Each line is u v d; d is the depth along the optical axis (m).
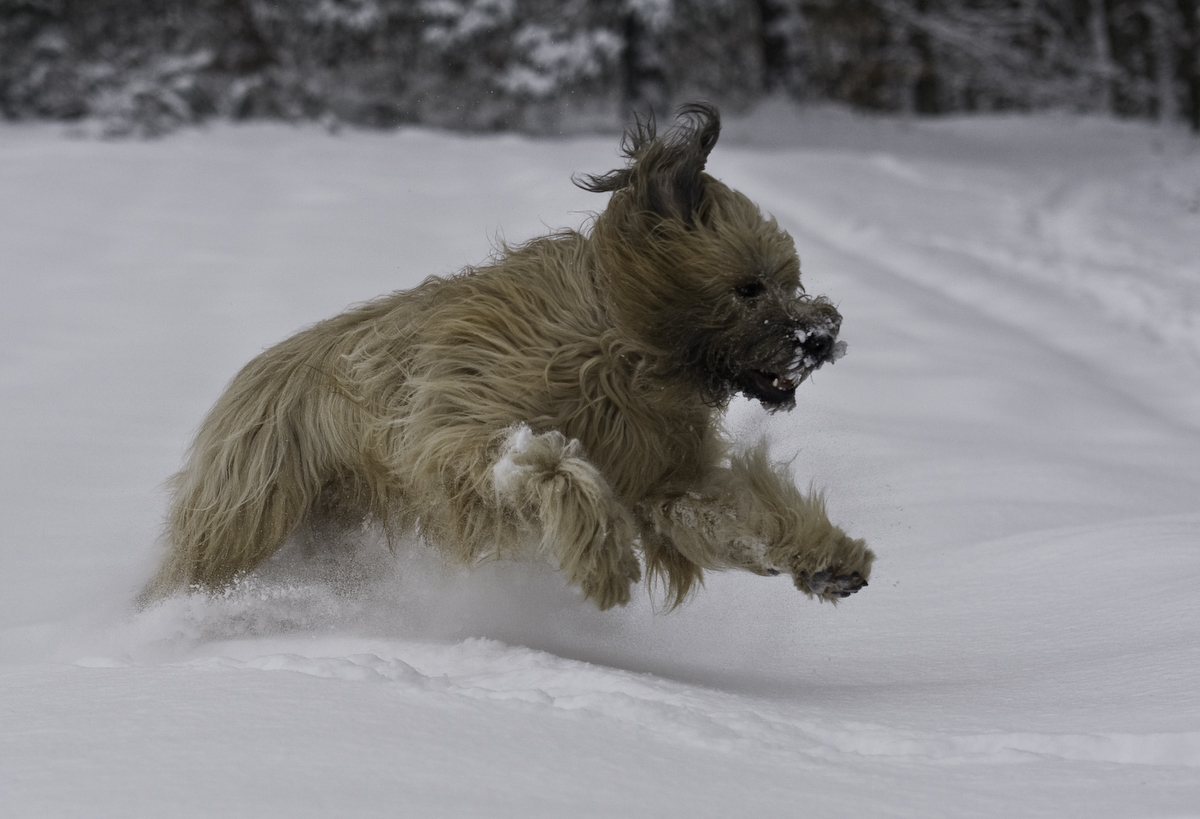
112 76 30.94
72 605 6.21
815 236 18.84
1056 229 24.00
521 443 5.13
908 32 47.81
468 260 15.30
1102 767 3.29
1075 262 20.22
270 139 28.86
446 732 3.37
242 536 5.95
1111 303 17.47
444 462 5.29
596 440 5.45
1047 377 12.20
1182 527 6.62
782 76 42.03
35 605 6.22
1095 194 28.97
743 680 5.00
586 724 3.55
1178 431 11.07
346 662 4.23
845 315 14.00
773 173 25.78
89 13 33.75
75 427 9.38
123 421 9.58
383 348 5.80
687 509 5.51
